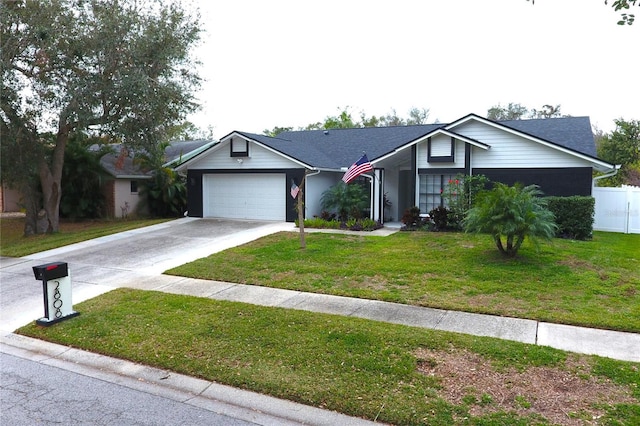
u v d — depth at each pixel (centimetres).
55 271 696
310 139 2219
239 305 742
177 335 627
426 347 554
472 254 1057
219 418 433
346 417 430
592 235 1380
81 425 418
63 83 1507
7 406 457
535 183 1461
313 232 1466
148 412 445
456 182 1486
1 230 1992
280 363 533
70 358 591
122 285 919
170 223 1781
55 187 1767
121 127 1588
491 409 420
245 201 1877
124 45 1522
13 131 1508
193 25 1667
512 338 590
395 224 1691
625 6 485
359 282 871
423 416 415
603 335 598
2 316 761
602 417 400
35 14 1429
